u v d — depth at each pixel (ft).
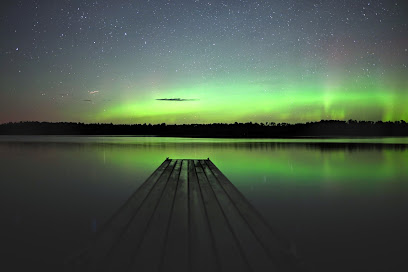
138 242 9.13
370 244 9.64
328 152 44.47
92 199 16.40
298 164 30.96
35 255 8.80
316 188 19.07
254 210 12.52
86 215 13.17
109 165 31.27
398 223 11.89
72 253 8.86
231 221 11.07
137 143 73.61
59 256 8.71
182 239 9.34
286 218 12.60
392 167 28.60
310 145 61.46
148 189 16.69
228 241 9.19
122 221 11.07
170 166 26.66
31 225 11.76
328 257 8.64
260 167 28.84
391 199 16.07
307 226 11.52
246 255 8.23
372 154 41.11
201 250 8.54
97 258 8.10
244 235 9.69
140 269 7.48
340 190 18.48
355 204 15.06
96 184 20.86
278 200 15.90
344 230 11.05
